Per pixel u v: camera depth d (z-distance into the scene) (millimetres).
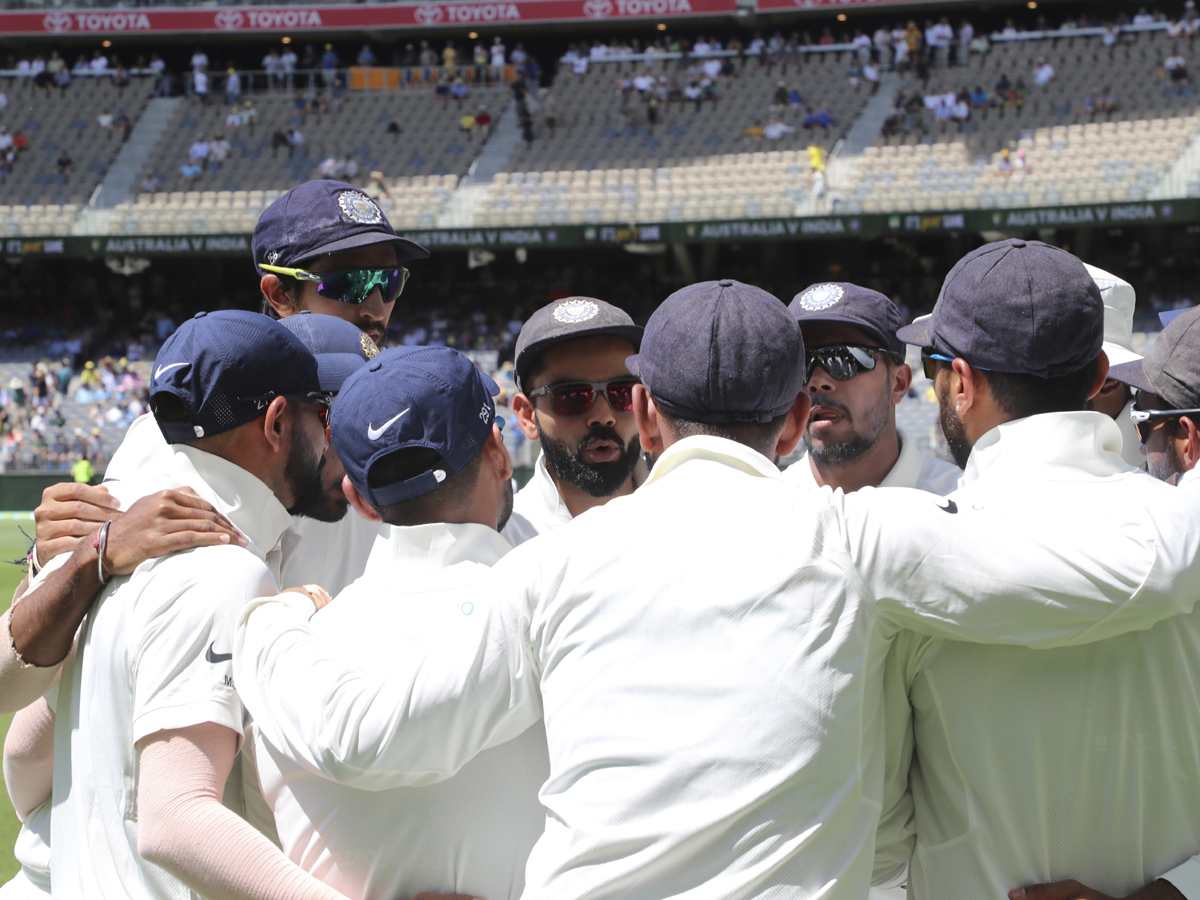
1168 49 25703
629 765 1520
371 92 28859
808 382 2953
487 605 1655
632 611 1566
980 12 28047
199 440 2102
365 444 1813
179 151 27781
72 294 28250
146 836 1695
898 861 1856
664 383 1716
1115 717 1672
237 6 28859
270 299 3182
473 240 25078
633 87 27688
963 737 1697
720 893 1481
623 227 24438
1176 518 1654
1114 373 2625
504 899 1705
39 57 31094
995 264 1850
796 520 1616
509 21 28125
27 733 2242
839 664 1552
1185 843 1715
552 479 3041
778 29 29234
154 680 1777
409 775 1621
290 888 1614
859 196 24000
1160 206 21891
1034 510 1718
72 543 2113
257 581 1917
